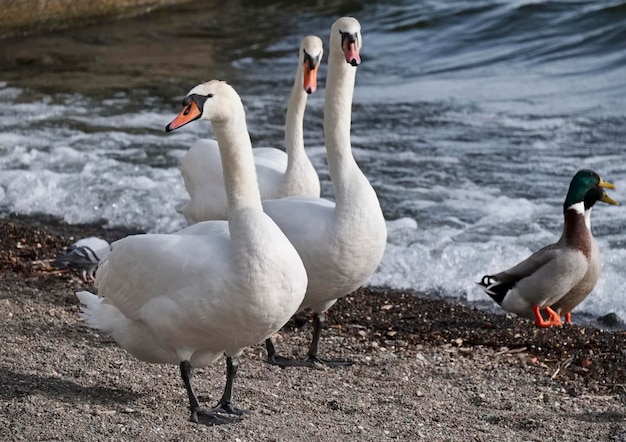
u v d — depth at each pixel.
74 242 12.73
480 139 17.27
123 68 23.69
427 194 14.74
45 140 17.45
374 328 10.34
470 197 14.56
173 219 13.89
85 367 8.25
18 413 7.00
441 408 8.11
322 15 29.12
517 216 13.77
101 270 7.56
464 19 25.98
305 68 9.91
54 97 20.75
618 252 12.23
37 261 11.90
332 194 14.75
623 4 24.73
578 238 10.28
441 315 10.77
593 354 9.59
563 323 10.50
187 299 6.81
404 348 9.80
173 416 7.29
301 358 9.30
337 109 8.63
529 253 12.38
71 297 10.48
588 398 8.62
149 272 7.00
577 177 10.34
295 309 6.97
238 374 8.63
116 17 29.47
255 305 6.71
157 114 19.23
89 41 26.84
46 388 7.61
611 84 20.44
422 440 7.23
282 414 7.59
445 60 23.64
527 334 10.13
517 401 8.42
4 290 10.65
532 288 10.34
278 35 27.28
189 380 7.17
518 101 19.58
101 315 7.64
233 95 7.04
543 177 15.32
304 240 8.38
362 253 8.44
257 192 7.20
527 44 24.19
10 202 14.62
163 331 7.00
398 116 18.83
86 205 14.39
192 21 29.38
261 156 11.23
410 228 13.36
